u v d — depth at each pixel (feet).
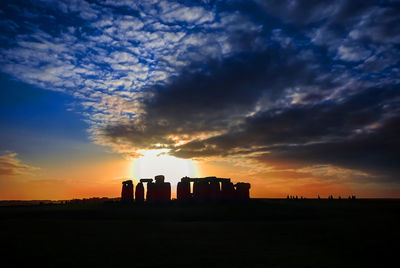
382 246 46.21
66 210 93.30
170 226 67.21
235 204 102.22
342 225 69.05
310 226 67.26
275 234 57.47
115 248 44.57
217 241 50.31
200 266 34.35
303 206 105.50
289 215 86.99
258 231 60.90
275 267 33.81
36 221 75.51
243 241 50.34
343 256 39.68
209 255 39.93
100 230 62.08
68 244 47.60
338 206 113.39
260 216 84.84
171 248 44.55
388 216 88.53
